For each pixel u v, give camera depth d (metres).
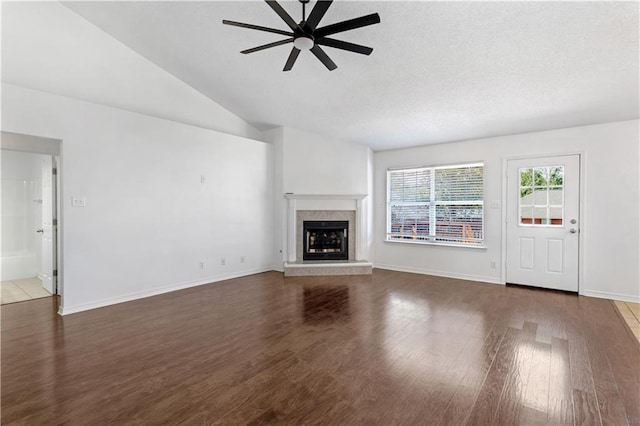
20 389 2.06
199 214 4.78
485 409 1.87
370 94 4.11
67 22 3.71
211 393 2.03
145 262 4.16
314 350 2.64
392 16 2.75
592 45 2.72
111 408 1.88
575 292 4.40
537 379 2.20
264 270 5.79
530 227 4.72
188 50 4.00
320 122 5.25
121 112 3.91
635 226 4.02
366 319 3.36
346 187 5.96
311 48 2.59
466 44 2.94
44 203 4.45
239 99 4.98
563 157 4.46
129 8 3.48
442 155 5.52
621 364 2.40
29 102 3.21
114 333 2.98
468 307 3.78
